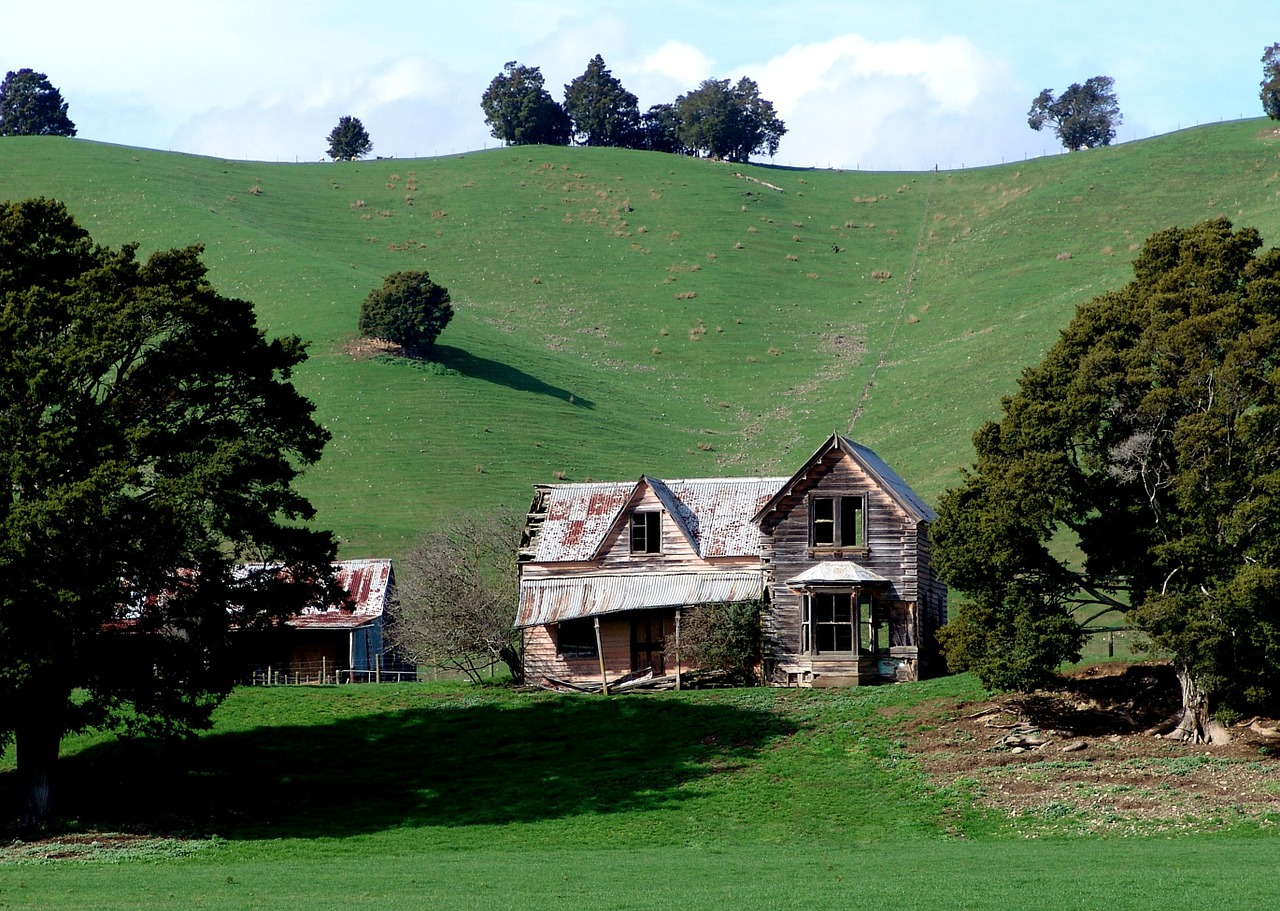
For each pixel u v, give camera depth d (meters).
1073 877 42.03
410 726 74.38
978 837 53.16
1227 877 41.12
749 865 47.81
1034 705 68.19
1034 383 68.56
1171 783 56.66
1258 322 63.34
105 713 60.19
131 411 61.88
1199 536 61.03
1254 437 61.16
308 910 39.47
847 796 59.66
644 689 80.62
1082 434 65.31
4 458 56.47
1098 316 68.38
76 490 54.72
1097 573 66.44
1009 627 64.31
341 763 68.94
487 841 55.69
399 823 59.34
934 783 59.97
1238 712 60.22
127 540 57.38
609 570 85.44
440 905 40.12
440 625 85.25
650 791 62.00
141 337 59.88
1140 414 64.12
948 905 38.03
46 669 55.00
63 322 60.84
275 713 77.38
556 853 52.72
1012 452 67.75
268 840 56.44
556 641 85.00
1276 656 59.03
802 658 79.62
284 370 65.94
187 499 58.00
